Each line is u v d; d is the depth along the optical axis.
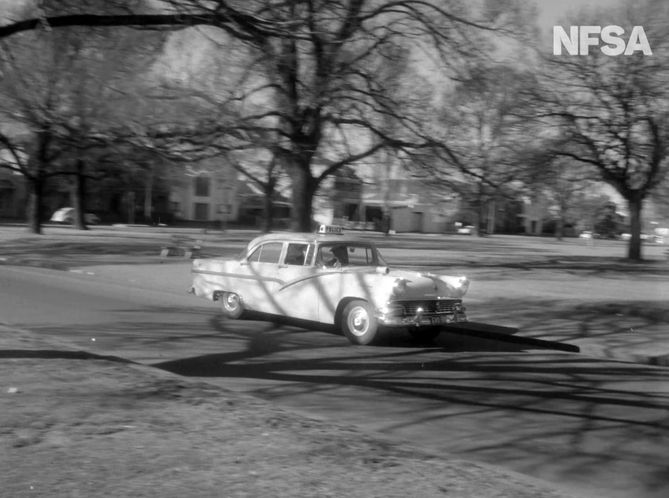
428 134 23.39
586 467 6.60
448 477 5.63
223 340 12.73
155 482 5.24
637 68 30.25
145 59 11.34
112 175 42.69
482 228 80.44
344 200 43.62
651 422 8.17
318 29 9.84
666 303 18.30
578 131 32.38
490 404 8.85
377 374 10.42
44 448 5.90
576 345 13.15
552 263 32.59
